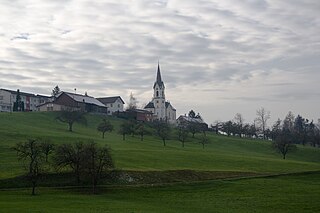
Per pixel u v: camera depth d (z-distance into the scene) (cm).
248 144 18712
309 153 17362
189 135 19862
